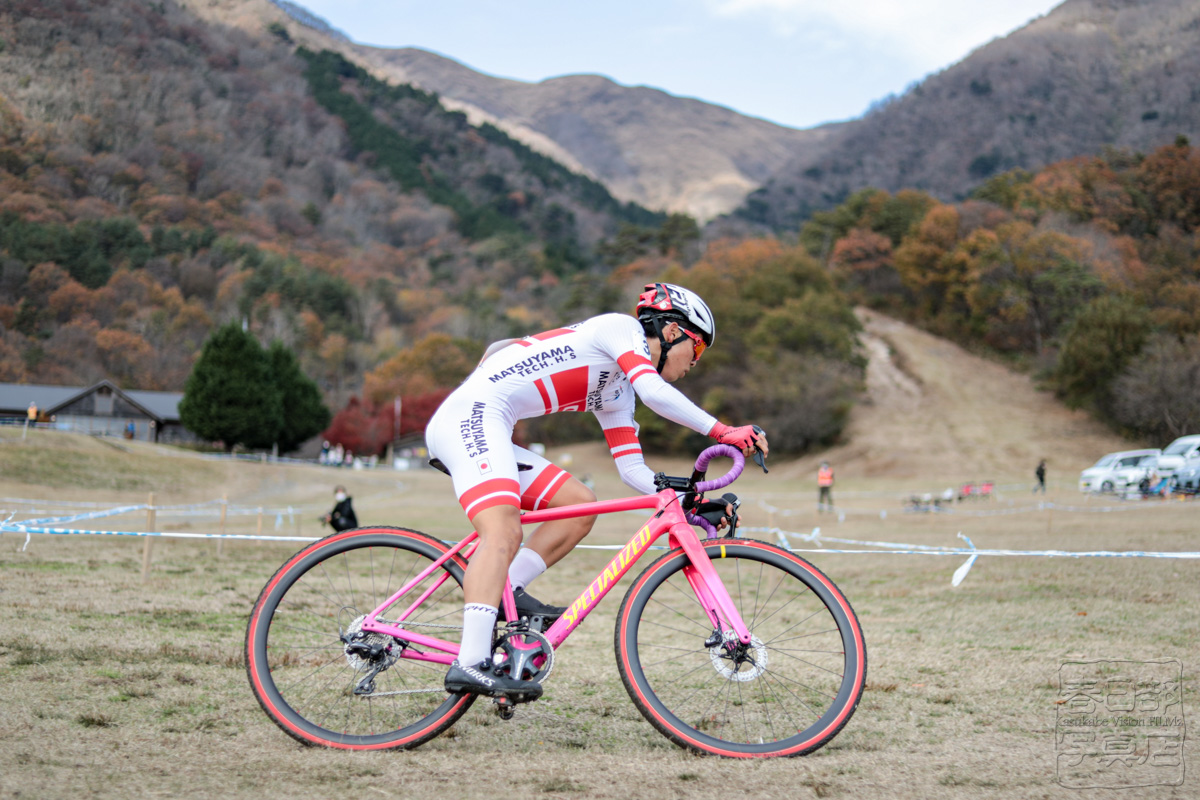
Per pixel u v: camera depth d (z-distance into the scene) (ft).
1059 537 36.70
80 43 426.92
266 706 8.26
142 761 7.22
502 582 7.86
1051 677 11.23
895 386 201.36
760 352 172.45
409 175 585.63
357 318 358.23
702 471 8.45
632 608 8.40
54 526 40.29
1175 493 70.28
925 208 306.76
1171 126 651.66
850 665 8.21
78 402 195.31
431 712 8.32
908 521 58.95
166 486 88.43
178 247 367.04
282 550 31.63
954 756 7.95
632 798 6.61
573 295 273.75
